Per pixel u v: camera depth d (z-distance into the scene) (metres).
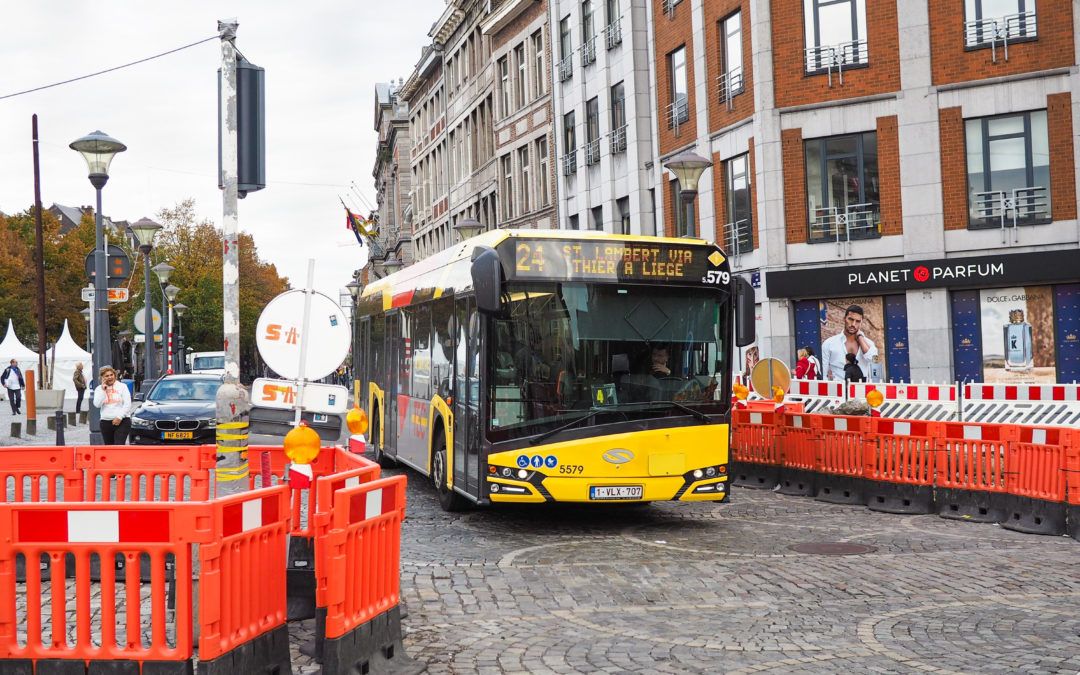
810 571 9.89
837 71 27.42
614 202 37.72
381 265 99.56
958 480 13.50
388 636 6.69
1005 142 25.83
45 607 7.92
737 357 29.95
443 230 64.62
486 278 11.61
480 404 12.27
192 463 10.45
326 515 6.14
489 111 52.59
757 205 28.61
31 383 29.47
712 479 12.48
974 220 26.14
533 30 44.94
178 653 5.48
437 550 11.27
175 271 69.00
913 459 14.09
